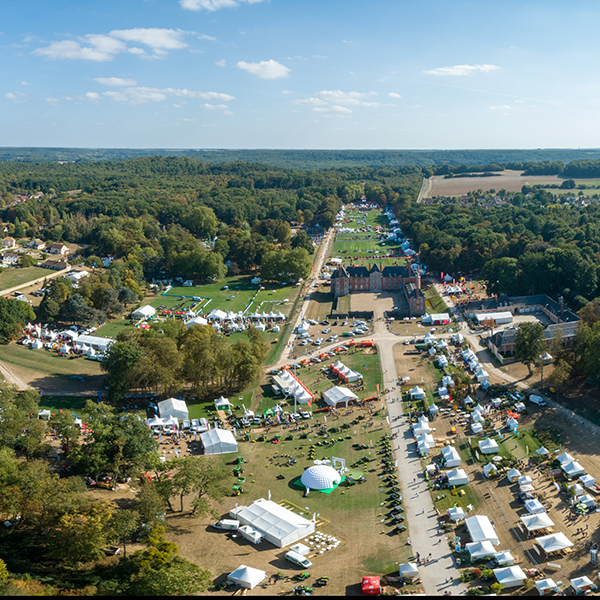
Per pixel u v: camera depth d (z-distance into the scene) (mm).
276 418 191250
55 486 125938
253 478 157375
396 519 136000
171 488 133625
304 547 124875
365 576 115312
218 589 110688
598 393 192125
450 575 116438
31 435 153875
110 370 197750
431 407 188375
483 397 197875
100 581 107125
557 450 162250
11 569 106375
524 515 132125
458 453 165375
